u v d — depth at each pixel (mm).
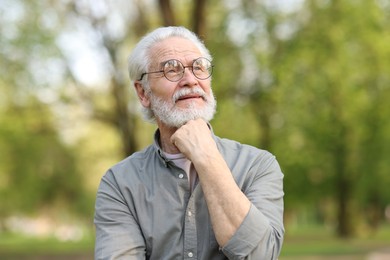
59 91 22062
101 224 2982
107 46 21781
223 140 3102
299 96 22625
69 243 37156
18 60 20875
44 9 21031
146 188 2967
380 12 21797
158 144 3074
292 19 21672
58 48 20922
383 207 42875
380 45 22109
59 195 38500
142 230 2928
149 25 21312
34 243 37406
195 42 3078
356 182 33500
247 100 21812
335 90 23312
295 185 34125
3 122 23828
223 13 20750
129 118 22656
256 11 20797
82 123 23547
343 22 21375
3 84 21312
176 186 2930
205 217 2887
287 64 20844
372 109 26844
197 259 2861
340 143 29203
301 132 25750
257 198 2875
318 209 68062
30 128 23188
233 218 2641
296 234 47125
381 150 30016
